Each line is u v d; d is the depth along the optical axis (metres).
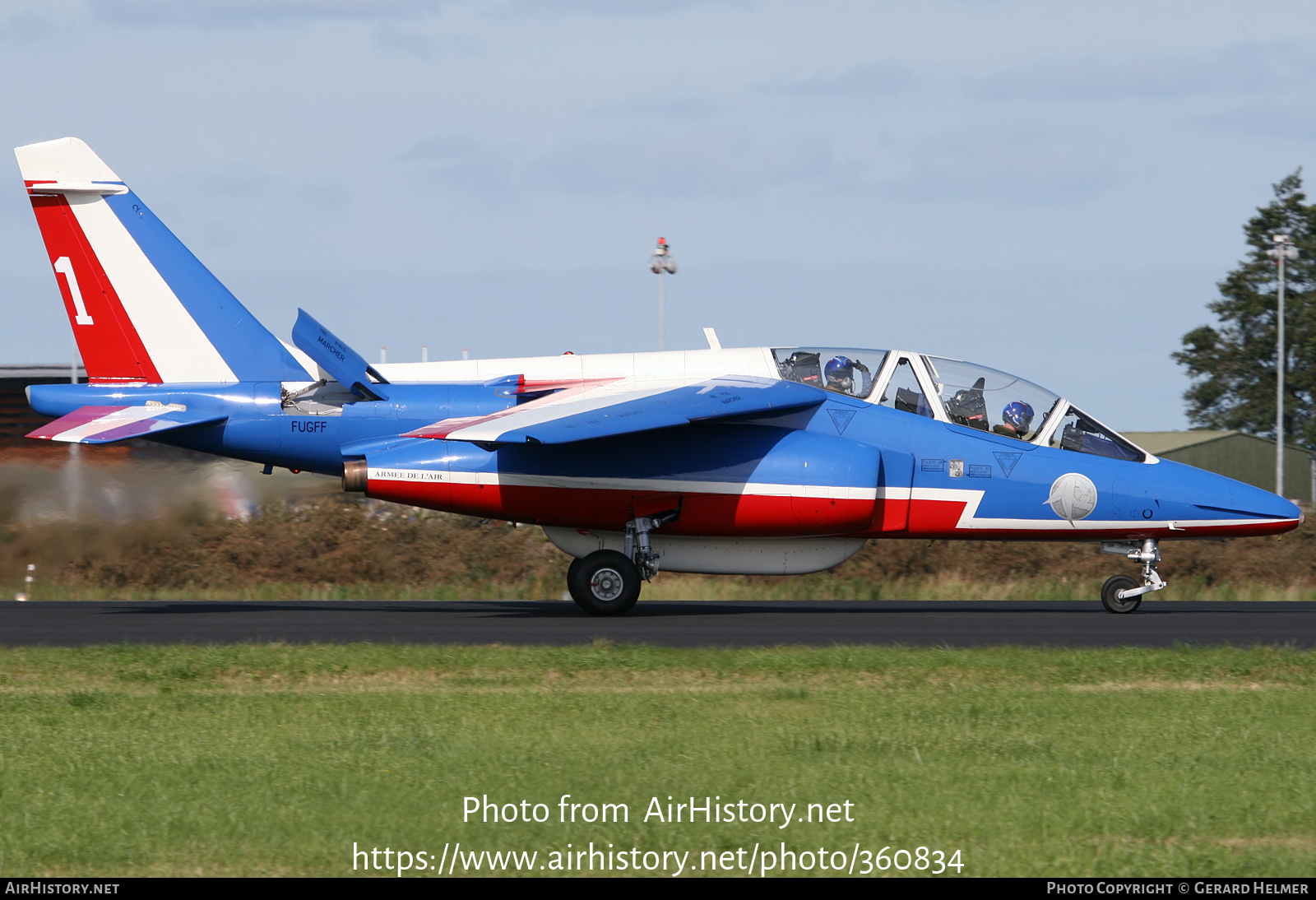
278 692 36.25
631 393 58.00
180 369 62.75
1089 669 39.28
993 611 61.00
